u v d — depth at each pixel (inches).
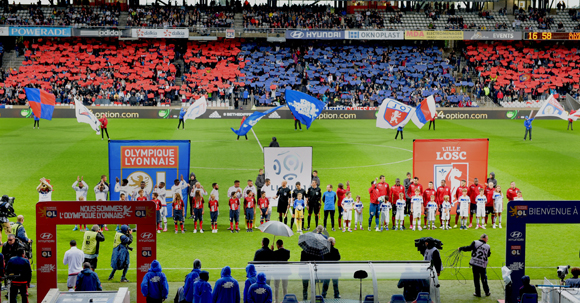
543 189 1071.0
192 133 1720.0
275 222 610.9
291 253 727.1
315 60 2524.6
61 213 521.0
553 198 1005.2
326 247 530.9
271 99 2206.0
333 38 2444.6
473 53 2573.8
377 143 1576.0
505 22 2723.9
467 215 834.8
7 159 1286.9
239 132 1445.6
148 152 847.7
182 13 2615.7
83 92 2181.3
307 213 938.1
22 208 901.8
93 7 2615.7
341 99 2266.2
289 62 2488.9
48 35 2316.7
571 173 1208.8
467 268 674.8
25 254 594.2
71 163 1258.0
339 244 764.0
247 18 2650.1
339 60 2511.1
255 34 2436.0
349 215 825.5
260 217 892.0
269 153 890.7
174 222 820.0
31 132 1690.5
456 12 2800.2
